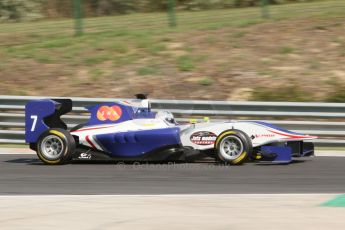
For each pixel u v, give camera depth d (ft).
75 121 136.87
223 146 107.04
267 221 62.90
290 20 193.36
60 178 95.76
